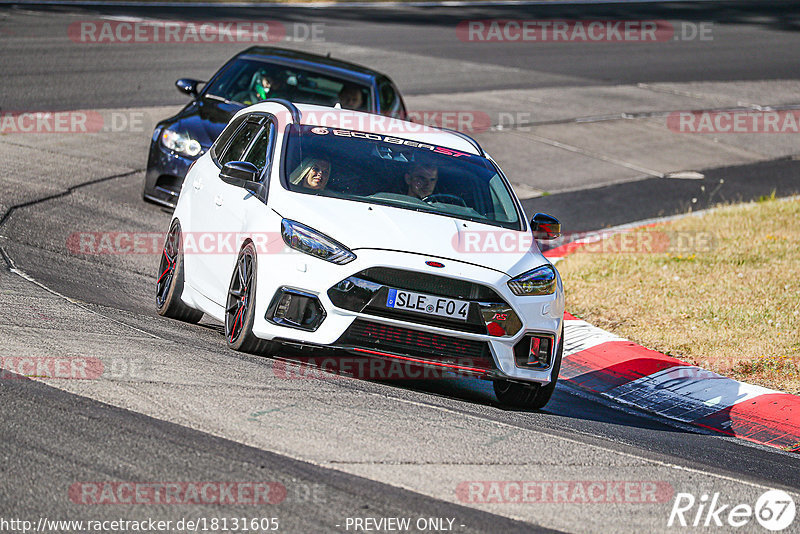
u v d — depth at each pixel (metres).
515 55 102.00
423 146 29.02
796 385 30.56
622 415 27.64
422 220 25.22
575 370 31.81
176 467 17.11
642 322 35.72
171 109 64.00
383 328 23.48
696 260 43.19
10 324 24.27
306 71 46.12
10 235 35.62
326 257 23.64
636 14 140.38
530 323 24.50
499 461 19.72
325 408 21.17
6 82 65.38
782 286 39.44
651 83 93.38
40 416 18.59
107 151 52.50
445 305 23.59
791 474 23.42
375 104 44.97
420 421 21.47
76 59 76.38
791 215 52.22
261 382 22.34
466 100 78.19
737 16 144.12
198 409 19.92
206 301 27.25
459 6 137.25
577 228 50.78
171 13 106.94
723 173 66.12
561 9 140.88
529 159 64.25
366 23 114.44
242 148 29.50
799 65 109.06
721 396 29.38
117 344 23.80
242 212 26.14
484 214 26.80
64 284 30.47
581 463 20.58
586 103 82.12
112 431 18.31
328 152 27.31
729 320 35.62
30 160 48.38
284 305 23.88
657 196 59.06
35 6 101.06
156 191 42.56
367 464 18.34
